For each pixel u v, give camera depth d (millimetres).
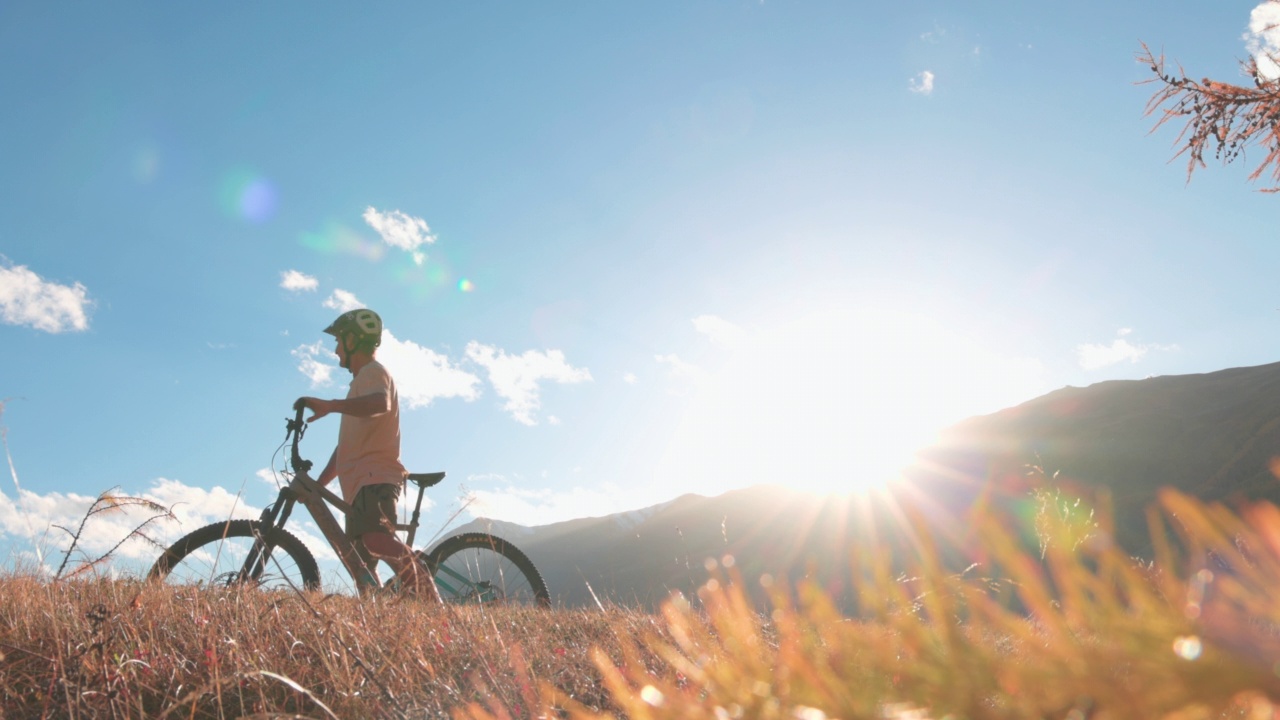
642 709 596
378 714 2609
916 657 427
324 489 5816
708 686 545
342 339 6328
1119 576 378
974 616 418
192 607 3586
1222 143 4445
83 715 2357
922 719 410
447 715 2594
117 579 3982
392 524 5773
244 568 5410
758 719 487
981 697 397
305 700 2586
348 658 2930
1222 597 343
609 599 4074
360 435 5926
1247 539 346
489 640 3523
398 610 4004
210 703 2568
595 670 2951
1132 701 346
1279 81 4324
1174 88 4531
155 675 2693
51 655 2734
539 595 5508
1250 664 326
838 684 453
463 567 5656
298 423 5879
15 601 3385
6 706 2451
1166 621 355
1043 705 373
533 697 2572
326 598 3375
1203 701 333
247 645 3076
